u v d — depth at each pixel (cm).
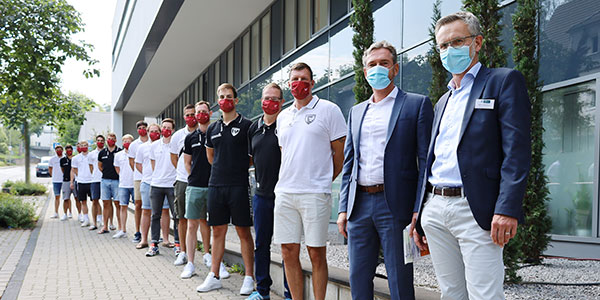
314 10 1059
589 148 585
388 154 318
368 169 326
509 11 605
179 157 705
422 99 322
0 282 591
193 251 635
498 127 249
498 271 246
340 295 423
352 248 333
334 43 963
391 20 823
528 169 238
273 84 477
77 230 1163
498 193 246
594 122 576
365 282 329
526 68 479
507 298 400
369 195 325
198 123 684
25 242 948
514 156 238
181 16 1292
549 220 524
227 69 1583
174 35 1448
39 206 1862
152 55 1666
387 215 316
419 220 288
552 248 623
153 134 812
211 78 1778
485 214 244
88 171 1244
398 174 315
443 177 264
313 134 413
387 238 316
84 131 4581
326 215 413
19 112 1720
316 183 411
